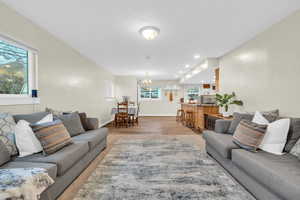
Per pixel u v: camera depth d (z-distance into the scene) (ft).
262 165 4.27
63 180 4.95
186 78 21.91
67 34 8.65
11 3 5.82
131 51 11.76
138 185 5.44
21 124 5.23
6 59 6.39
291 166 4.20
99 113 17.19
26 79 7.31
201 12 6.43
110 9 6.23
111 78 22.39
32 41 7.23
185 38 9.19
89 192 5.03
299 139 5.10
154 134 13.65
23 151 5.04
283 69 7.06
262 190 4.33
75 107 11.60
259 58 8.62
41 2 5.75
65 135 6.02
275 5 5.98
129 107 18.47
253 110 9.23
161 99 29.25
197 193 4.97
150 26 7.59
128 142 10.99
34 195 3.17
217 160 7.30
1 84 6.20
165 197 4.77
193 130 15.42
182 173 6.32
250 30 8.16
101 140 8.79
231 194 4.91
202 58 13.82
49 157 4.83
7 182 3.04
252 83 9.26
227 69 12.21
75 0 5.64
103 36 8.91
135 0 5.66
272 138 5.48
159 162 7.43
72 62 11.09
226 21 7.18
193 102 19.94
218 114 12.84
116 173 6.33
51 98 8.70
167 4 5.89
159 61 14.97
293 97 6.58
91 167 6.90
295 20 6.44
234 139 6.38
